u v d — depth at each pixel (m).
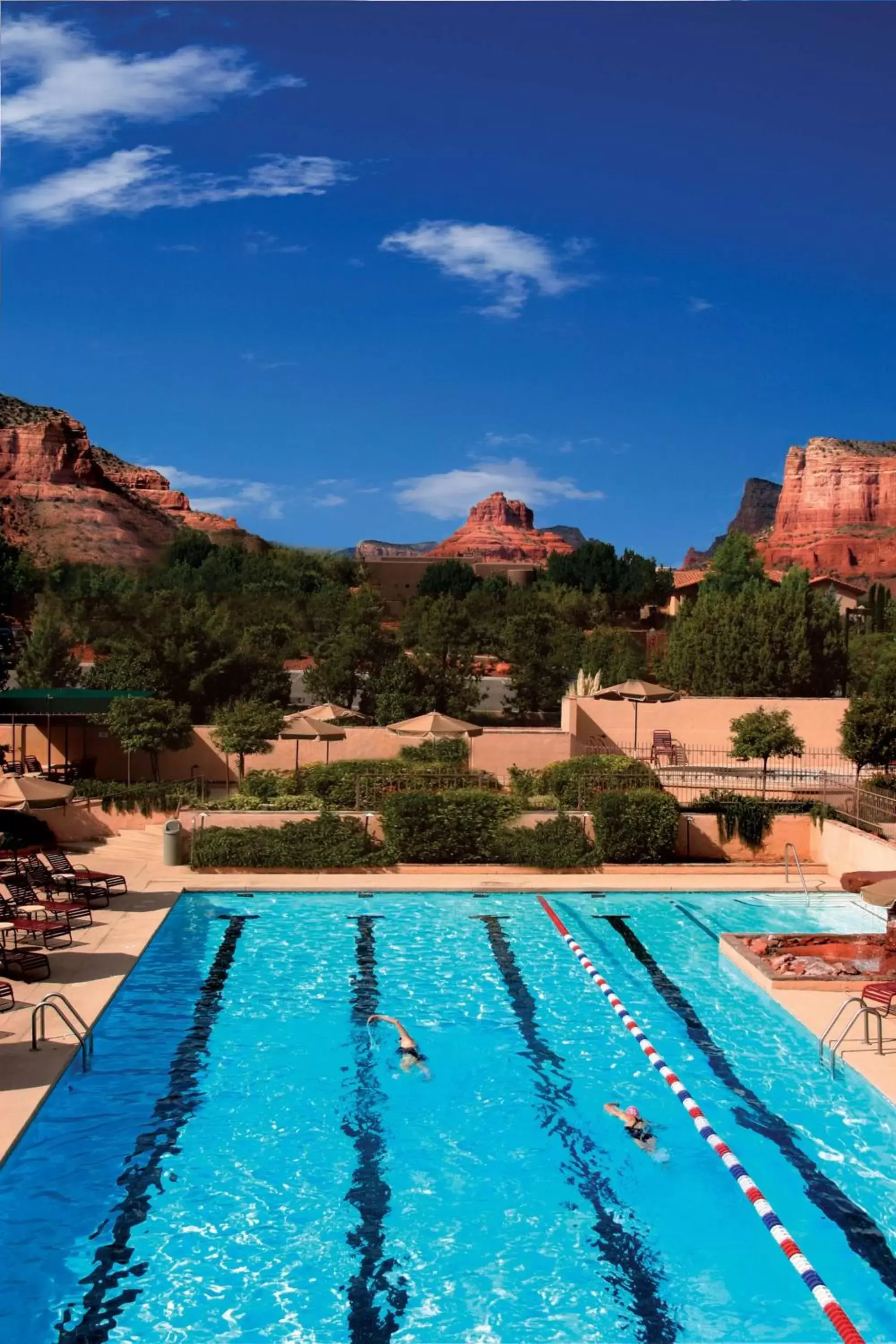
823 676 47.97
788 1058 16.75
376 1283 11.13
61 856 24.73
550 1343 10.27
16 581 79.38
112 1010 18.28
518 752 36.25
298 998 19.05
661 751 38.44
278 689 46.28
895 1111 14.64
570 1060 16.59
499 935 22.94
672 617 102.81
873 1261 11.56
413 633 75.38
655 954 21.91
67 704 32.09
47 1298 10.80
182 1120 14.48
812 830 29.25
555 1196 12.81
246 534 148.12
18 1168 13.22
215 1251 11.63
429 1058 16.58
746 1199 12.77
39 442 175.12
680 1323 10.59
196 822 28.02
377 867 27.31
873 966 20.05
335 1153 13.70
